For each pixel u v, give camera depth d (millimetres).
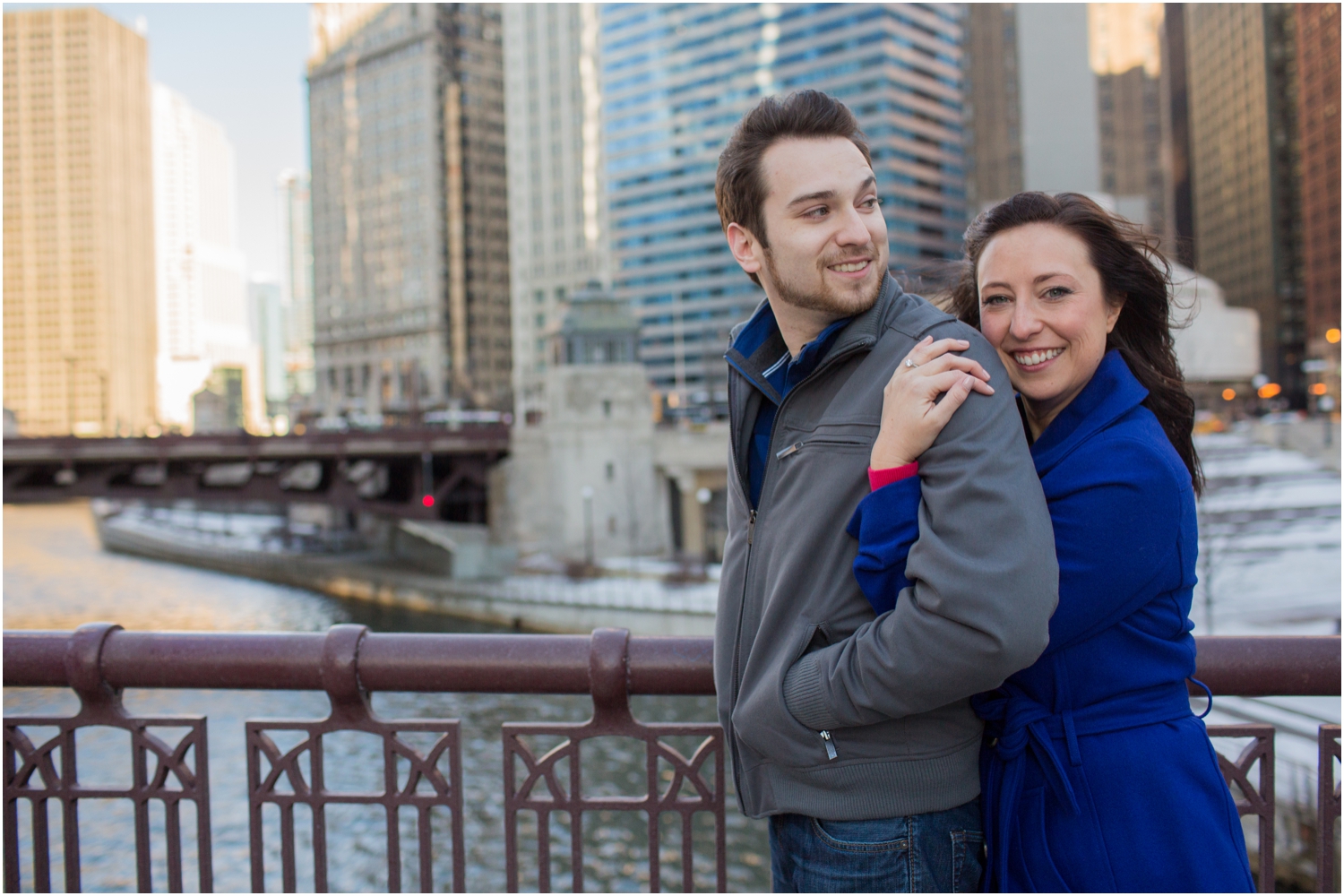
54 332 166250
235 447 45469
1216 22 125375
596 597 39156
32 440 42656
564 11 112188
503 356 142750
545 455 50469
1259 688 2539
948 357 1695
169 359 186250
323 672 2662
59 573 62188
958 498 1587
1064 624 1743
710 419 76000
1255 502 40594
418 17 133625
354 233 146375
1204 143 131500
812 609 1816
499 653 2648
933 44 96500
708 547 50750
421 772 2660
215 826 19641
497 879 17672
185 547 68875
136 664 2738
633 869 17953
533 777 2668
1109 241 1926
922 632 1550
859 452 1797
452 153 135500
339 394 149250
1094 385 1923
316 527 80562
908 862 1788
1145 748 1763
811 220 1853
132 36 178500
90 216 165625
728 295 99625
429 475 51031
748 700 1854
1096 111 99438
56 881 17172
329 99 149625
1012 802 1811
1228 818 1786
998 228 1989
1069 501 1757
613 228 107312
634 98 104562
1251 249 117875
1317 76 97125
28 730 24156
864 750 1771
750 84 97688
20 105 167250
